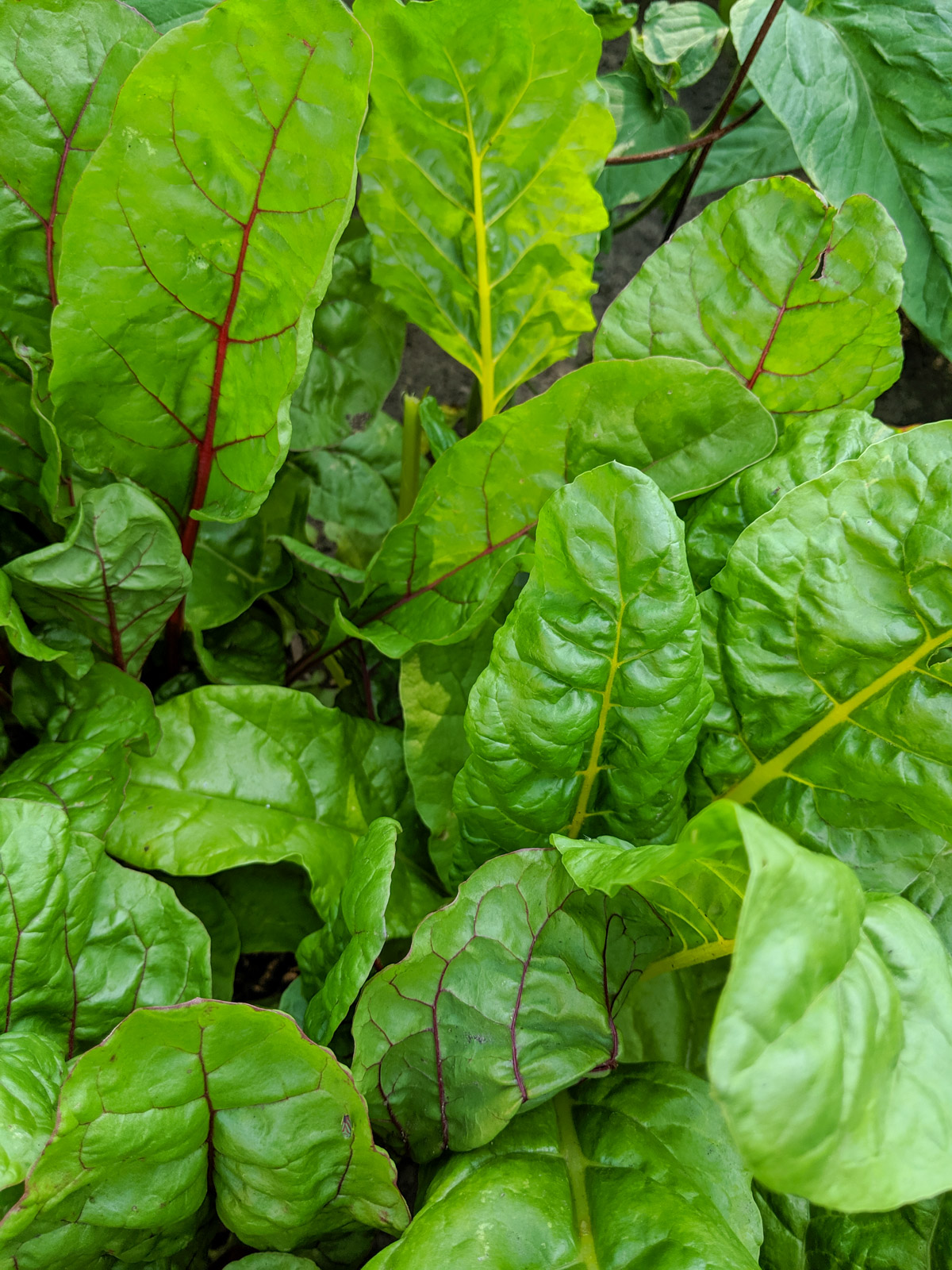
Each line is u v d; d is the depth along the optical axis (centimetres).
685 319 49
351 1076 39
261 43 39
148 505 44
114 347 44
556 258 54
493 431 47
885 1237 46
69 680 48
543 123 50
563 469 48
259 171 41
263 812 48
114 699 48
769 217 48
